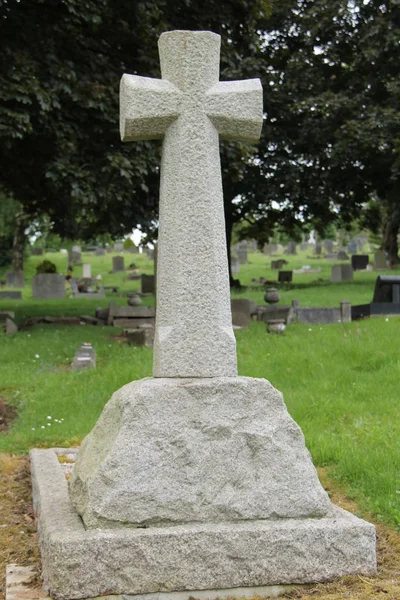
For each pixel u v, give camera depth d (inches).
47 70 688.4
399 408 398.9
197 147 221.6
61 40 729.0
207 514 196.5
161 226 222.1
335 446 326.0
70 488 219.8
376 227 1956.2
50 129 702.5
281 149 1423.5
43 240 3201.3
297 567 193.2
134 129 223.1
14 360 588.4
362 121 1275.8
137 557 185.2
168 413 200.2
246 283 1827.0
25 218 2000.5
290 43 1437.0
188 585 187.5
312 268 2111.2
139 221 880.9
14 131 658.2
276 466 203.3
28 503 273.1
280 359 517.7
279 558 192.2
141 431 197.8
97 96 699.4
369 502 265.4
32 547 224.7
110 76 737.0
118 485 193.2
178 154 221.5
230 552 189.9
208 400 203.0
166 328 215.6
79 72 722.8
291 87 1357.0
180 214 218.5
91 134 732.0
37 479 254.7
